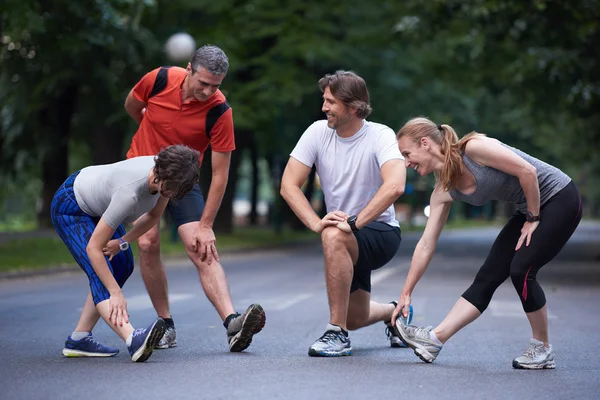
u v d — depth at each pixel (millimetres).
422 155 13703
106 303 13812
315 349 14719
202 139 15469
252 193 120250
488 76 65188
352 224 14477
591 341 17750
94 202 13969
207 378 12438
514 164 13250
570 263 50375
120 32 45938
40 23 37906
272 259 50469
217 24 58438
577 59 49625
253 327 14906
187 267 41125
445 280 35250
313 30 60969
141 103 15609
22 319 20562
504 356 15383
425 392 11602
